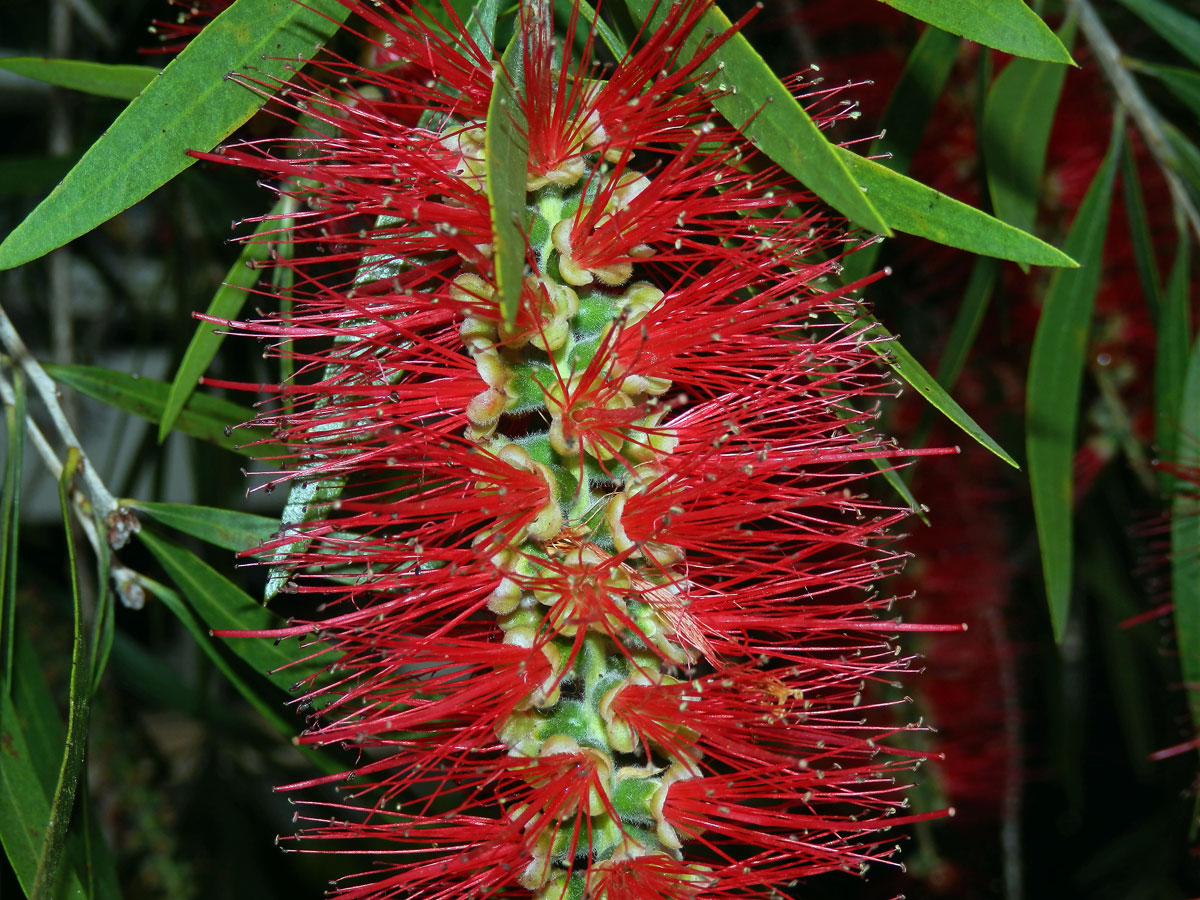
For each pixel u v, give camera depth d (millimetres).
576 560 144
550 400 144
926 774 301
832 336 152
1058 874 433
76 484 175
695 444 148
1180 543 199
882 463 157
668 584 146
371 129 149
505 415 152
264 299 206
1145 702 343
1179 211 203
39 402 341
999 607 315
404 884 149
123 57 207
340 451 147
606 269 144
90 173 143
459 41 144
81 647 156
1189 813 358
